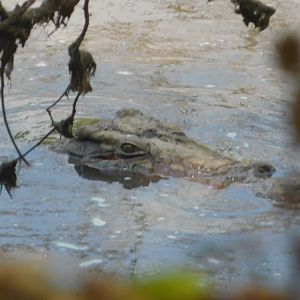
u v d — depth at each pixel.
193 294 2.24
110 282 2.35
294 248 2.83
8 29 10.02
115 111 19.80
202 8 28.72
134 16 27.73
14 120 19.12
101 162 16.56
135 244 13.27
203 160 16.28
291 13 27.72
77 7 28.03
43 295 2.24
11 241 13.51
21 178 15.99
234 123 19.28
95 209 14.76
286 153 17.06
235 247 4.93
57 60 23.64
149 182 15.81
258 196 14.82
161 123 17.64
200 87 22.12
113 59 23.94
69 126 13.66
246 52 25.03
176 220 14.21
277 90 21.81
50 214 14.55
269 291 2.32
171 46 25.44
